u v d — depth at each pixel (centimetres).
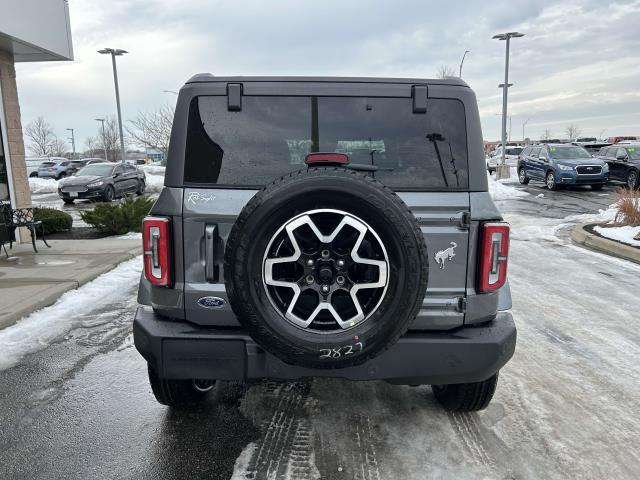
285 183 238
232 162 277
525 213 1511
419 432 317
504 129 2738
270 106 279
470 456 292
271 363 266
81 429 324
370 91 279
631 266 822
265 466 282
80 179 1975
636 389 382
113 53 2764
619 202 1148
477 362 271
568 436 315
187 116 277
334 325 249
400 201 242
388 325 242
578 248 988
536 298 630
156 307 281
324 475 274
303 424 327
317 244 246
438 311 275
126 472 279
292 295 252
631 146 2091
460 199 272
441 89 279
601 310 581
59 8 955
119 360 436
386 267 241
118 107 2830
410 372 270
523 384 388
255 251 238
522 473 277
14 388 382
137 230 1151
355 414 340
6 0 797
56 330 509
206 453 296
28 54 955
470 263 274
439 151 279
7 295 587
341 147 281
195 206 270
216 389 377
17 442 309
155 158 6262
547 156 2186
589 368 419
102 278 712
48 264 775
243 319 242
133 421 333
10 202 947
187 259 273
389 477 272
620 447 304
